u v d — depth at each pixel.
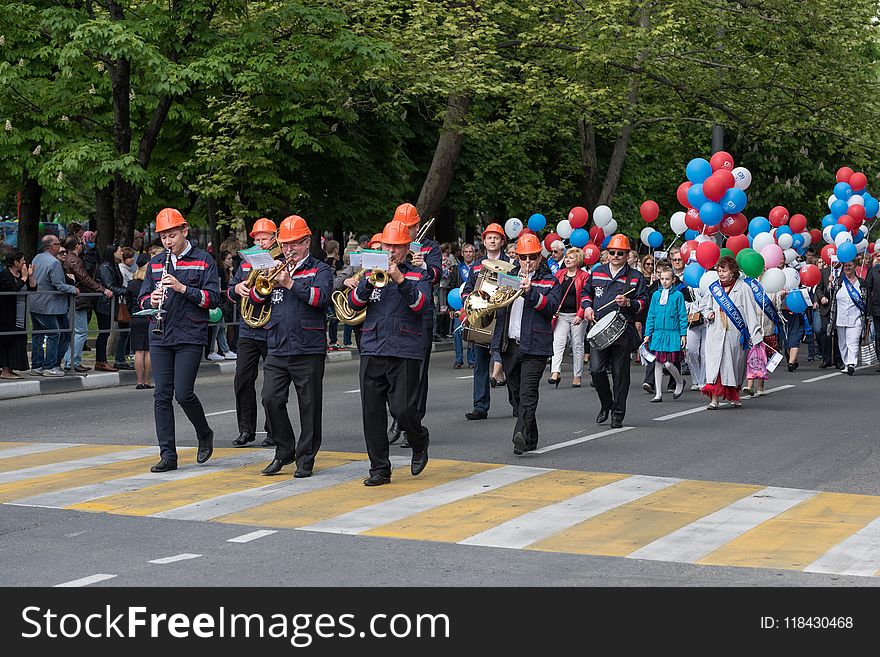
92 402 35.22
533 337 23.95
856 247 46.50
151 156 56.38
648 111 68.12
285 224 21.61
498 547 16.31
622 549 16.17
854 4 64.69
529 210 74.44
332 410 32.38
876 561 15.49
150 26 45.03
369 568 15.16
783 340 46.28
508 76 64.06
